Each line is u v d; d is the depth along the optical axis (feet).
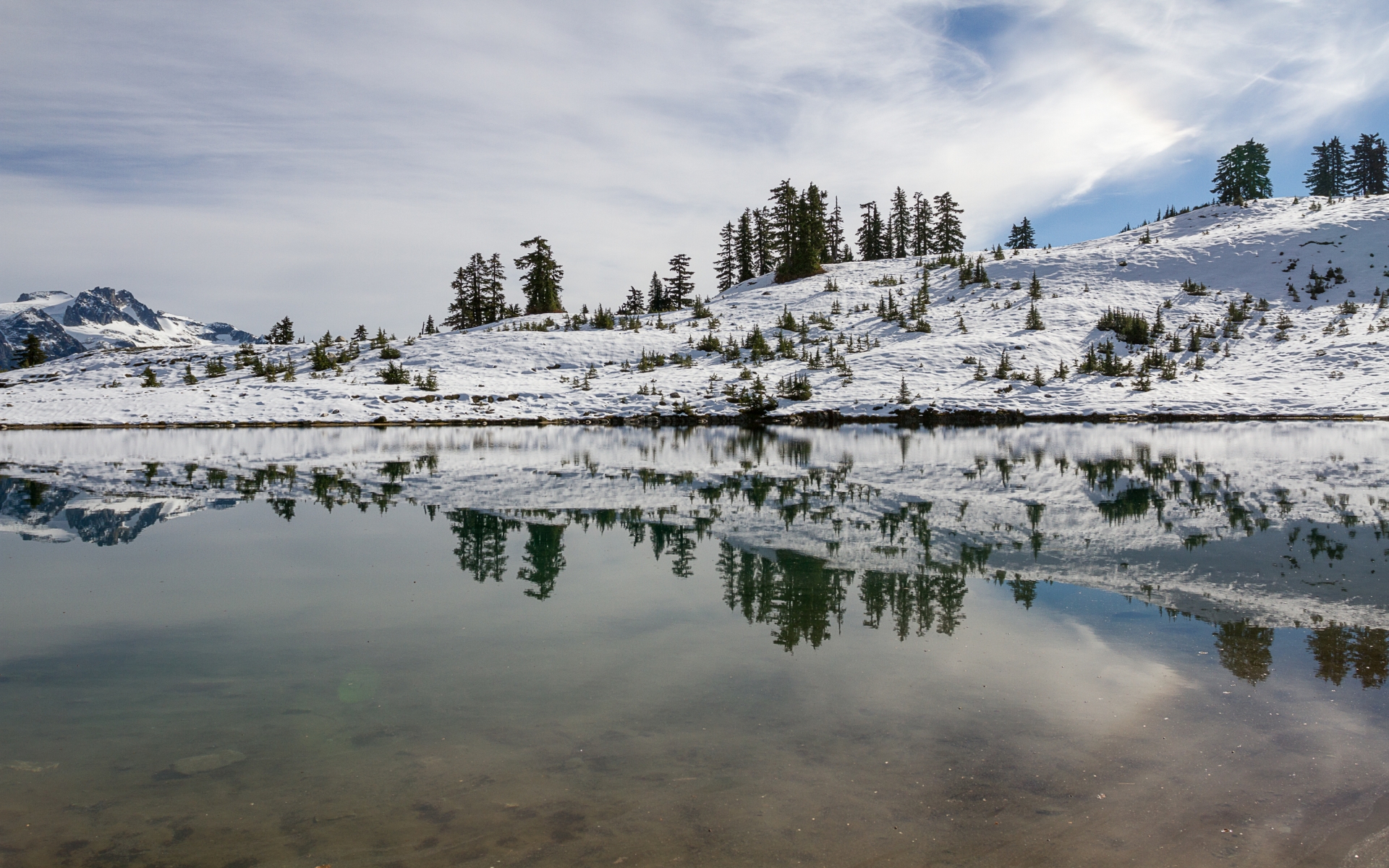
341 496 44.57
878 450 76.89
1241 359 154.51
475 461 66.28
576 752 12.66
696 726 13.62
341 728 13.65
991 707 14.37
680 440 95.55
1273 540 29.71
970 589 23.09
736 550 29.17
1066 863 9.69
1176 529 32.45
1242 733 13.17
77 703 14.84
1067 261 225.56
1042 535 31.58
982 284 219.00
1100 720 13.75
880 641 18.26
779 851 9.94
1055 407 132.67
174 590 23.62
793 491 45.98
